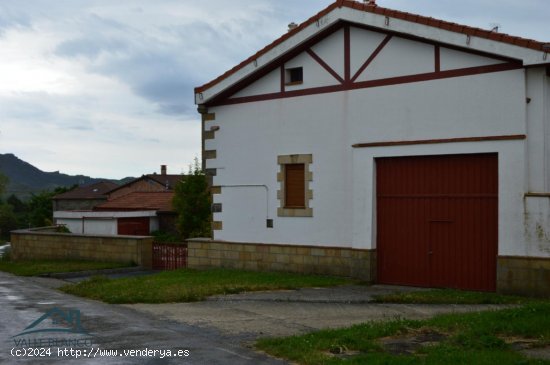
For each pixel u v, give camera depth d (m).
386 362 7.55
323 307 12.54
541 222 13.13
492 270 14.07
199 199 33.75
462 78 14.36
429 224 14.99
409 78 15.12
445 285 14.74
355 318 11.27
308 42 16.72
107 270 21.17
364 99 15.84
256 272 17.45
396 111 15.32
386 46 15.49
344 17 15.73
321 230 16.58
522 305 11.30
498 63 13.87
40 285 18.03
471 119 14.23
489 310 11.01
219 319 11.25
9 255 28.20
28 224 69.75
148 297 13.59
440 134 14.63
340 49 16.28
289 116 17.22
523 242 13.35
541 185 13.34
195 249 19.27
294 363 8.08
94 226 35.75
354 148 15.91
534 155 13.43
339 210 16.27
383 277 15.63
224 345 9.10
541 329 9.06
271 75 17.61
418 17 14.58
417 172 15.18
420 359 7.74
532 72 13.48
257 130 17.86
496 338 8.51
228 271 17.75
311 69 16.81
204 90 18.47
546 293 13.03
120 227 35.31
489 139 13.88
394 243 15.49
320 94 16.62
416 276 15.16
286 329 10.30
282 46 16.92
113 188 64.38
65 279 19.69
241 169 18.19
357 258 15.80
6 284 18.20
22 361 8.18
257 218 17.84
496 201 14.04
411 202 15.24
